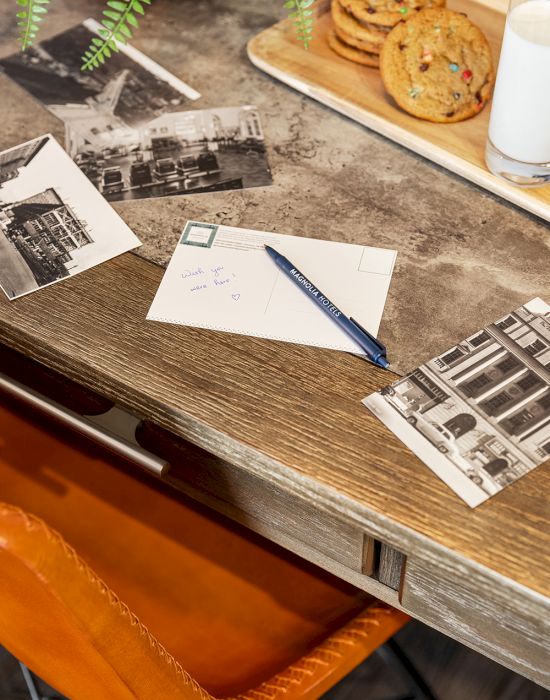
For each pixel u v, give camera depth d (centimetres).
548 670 69
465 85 92
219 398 72
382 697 126
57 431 99
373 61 97
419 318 76
